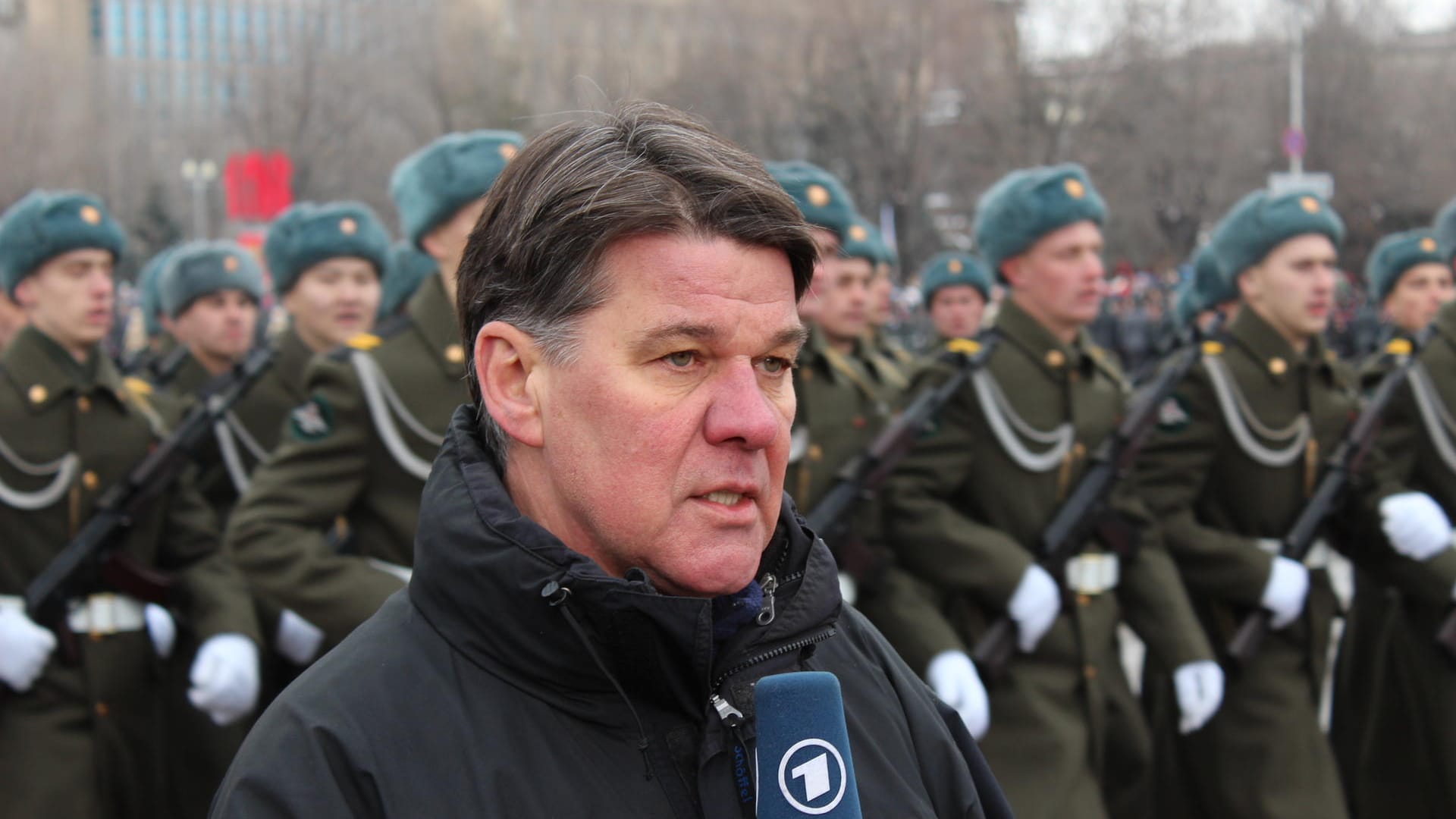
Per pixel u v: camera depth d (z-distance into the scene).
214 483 5.25
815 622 1.51
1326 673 4.73
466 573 1.42
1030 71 23.80
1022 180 4.45
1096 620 4.30
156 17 54.88
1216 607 4.63
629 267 1.40
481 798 1.35
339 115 30.59
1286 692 4.51
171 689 4.55
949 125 25.20
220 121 42.72
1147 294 21.02
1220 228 4.95
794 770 1.38
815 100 24.23
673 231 1.40
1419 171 28.62
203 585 4.21
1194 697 4.19
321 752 1.34
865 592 4.21
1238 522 4.76
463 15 30.50
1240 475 4.70
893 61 23.83
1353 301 18.59
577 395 1.43
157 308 7.95
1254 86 27.19
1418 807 4.88
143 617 4.24
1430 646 4.78
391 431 3.78
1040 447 4.34
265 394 5.35
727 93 24.62
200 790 4.57
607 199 1.38
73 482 4.16
